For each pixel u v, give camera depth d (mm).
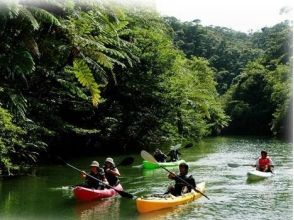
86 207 11766
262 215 10930
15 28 11633
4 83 14094
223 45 117000
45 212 11133
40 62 16453
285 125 48812
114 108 29016
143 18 29734
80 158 24172
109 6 15078
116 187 13586
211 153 29375
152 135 31641
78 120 26875
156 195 11969
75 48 14555
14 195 13250
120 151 28656
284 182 16031
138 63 28281
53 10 13664
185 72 37906
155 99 29594
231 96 73250
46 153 22875
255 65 73875
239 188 14711
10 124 15164
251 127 66438
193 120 38562
